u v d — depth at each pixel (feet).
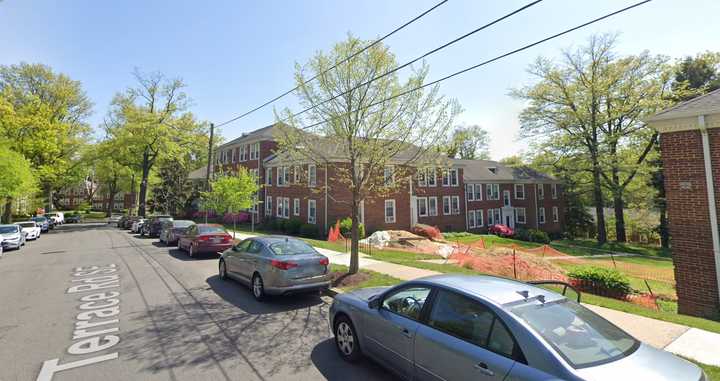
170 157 133.59
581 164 98.12
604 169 94.27
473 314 11.28
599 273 33.55
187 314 23.16
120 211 260.21
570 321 10.48
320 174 85.61
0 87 120.57
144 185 133.49
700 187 29.63
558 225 139.23
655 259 72.54
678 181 30.99
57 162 126.11
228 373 15.02
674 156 31.32
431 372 11.93
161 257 48.11
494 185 126.52
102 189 235.61
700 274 29.45
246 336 19.36
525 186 131.13
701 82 102.17
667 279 47.37
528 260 44.98
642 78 87.10
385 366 14.17
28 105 115.96
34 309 24.20
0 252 52.70
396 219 93.61
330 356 16.84
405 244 66.33
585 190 106.42
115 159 138.72
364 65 30.45
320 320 22.22
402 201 95.25
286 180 102.58
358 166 32.86
